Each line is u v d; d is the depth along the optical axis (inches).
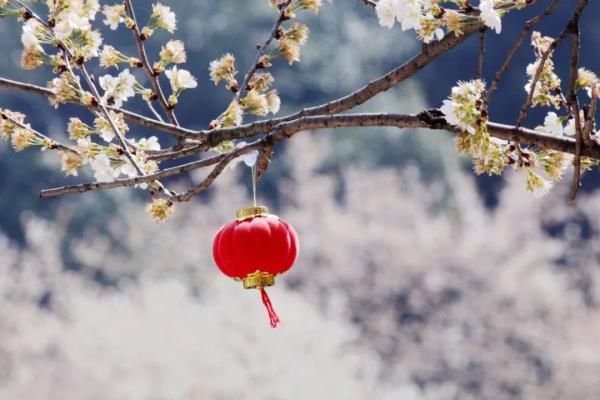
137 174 264.5
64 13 274.8
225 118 283.3
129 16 288.2
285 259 266.5
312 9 289.3
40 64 273.3
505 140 249.6
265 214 272.2
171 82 287.1
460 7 232.2
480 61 232.1
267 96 291.3
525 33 221.0
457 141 229.0
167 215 259.0
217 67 290.8
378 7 233.1
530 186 244.8
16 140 268.2
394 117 247.0
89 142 268.7
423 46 255.4
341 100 264.8
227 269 269.3
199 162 257.0
